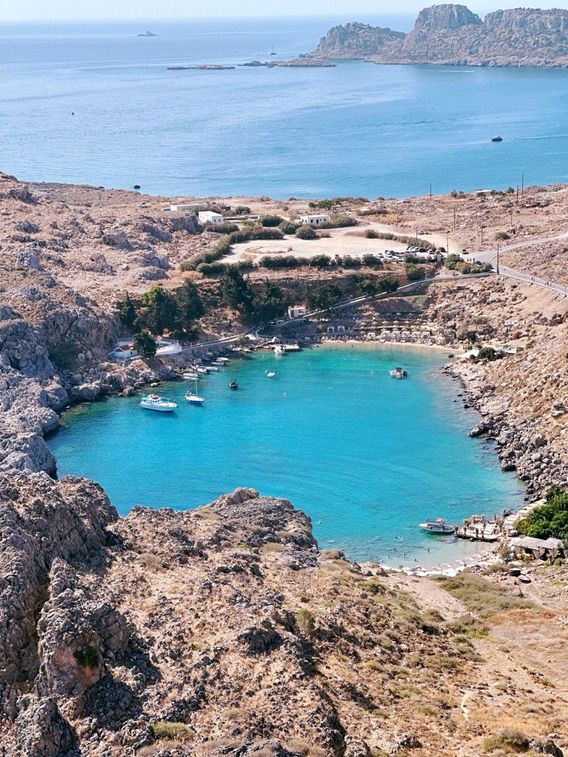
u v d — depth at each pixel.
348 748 83.25
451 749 88.81
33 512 109.06
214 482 193.12
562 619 130.25
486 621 130.00
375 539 168.00
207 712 85.06
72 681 85.31
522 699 103.44
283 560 134.88
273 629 99.94
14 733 81.88
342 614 115.75
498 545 163.50
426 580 147.12
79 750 80.25
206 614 102.31
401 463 198.50
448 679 106.62
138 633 96.25
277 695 88.38
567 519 164.62
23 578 95.62
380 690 98.75
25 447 195.38
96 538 116.94
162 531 127.25
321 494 186.25
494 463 197.38
